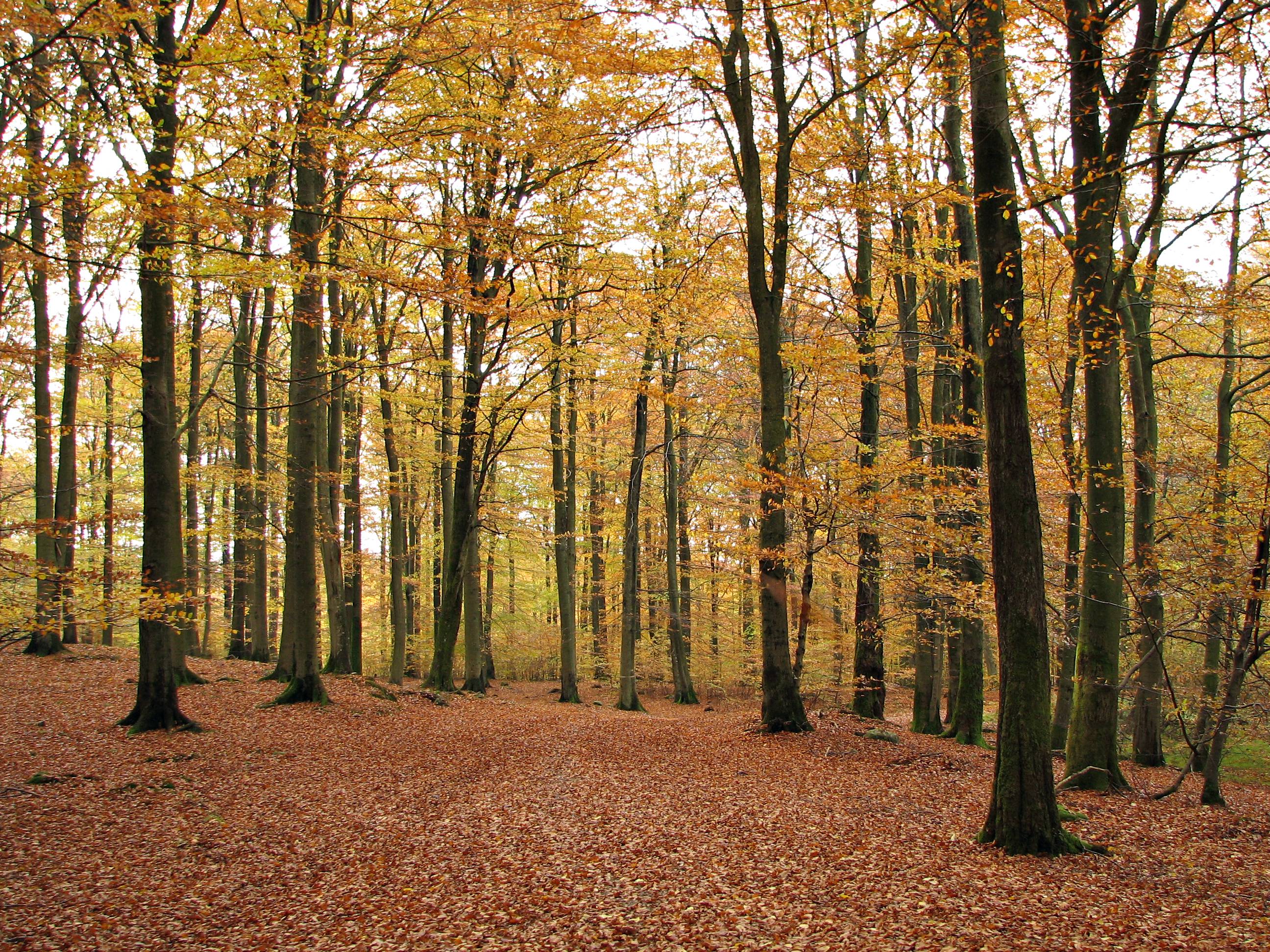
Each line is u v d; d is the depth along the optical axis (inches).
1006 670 292.7
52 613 340.2
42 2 321.4
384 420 737.6
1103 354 384.2
